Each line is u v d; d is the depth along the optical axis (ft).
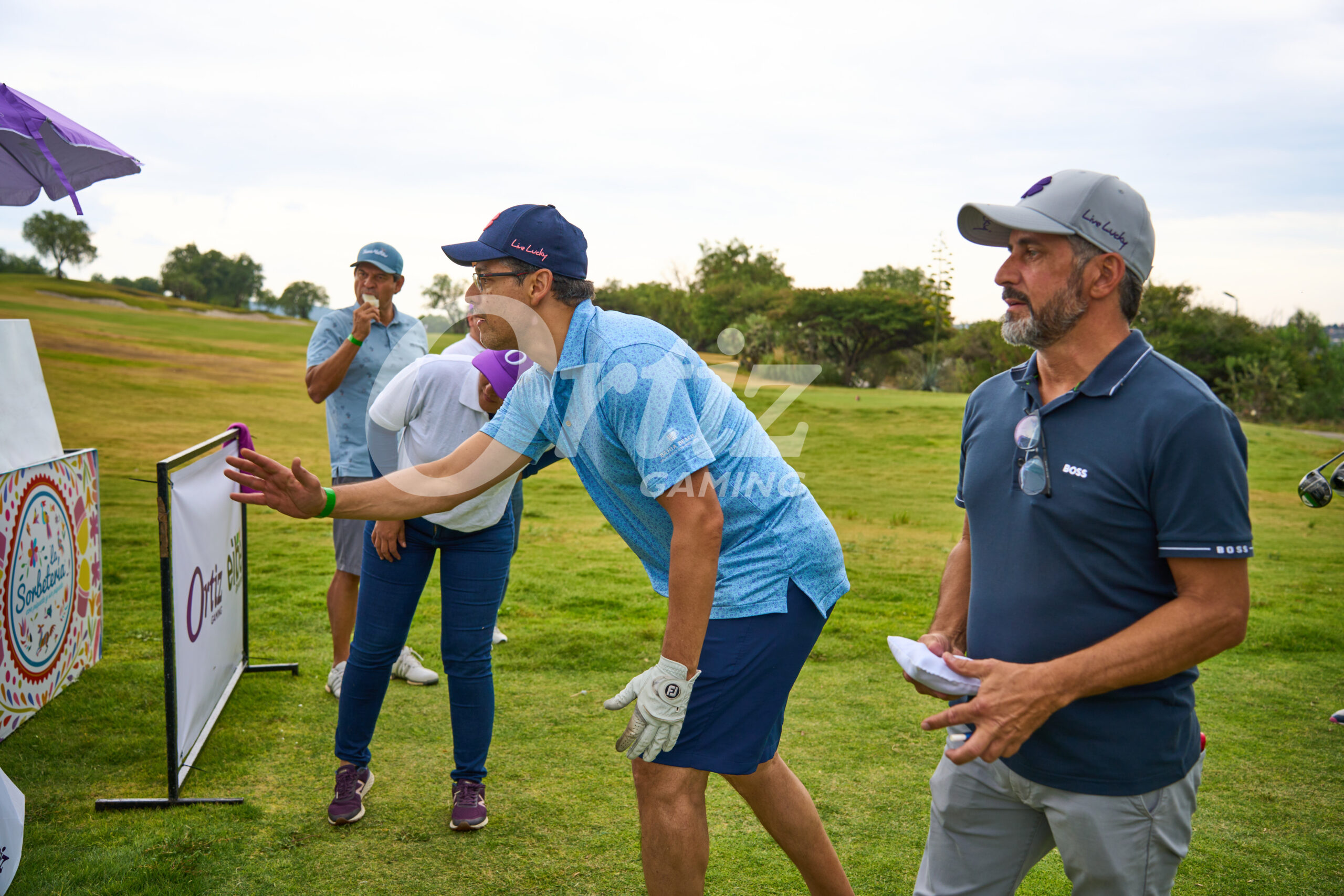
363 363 13.58
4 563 11.21
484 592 9.53
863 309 187.83
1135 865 5.54
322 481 41.63
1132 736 5.40
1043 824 6.00
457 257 6.61
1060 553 5.49
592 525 33.12
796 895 8.29
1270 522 41.45
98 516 14.51
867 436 72.23
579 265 6.68
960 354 156.56
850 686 14.47
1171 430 5.06
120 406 65.82
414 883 8.41
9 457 11.40
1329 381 139.33
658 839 6.59
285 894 8.16
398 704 13.20
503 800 10.23
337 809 9.54
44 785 10.25
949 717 5.32
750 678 6.59
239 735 11.84
